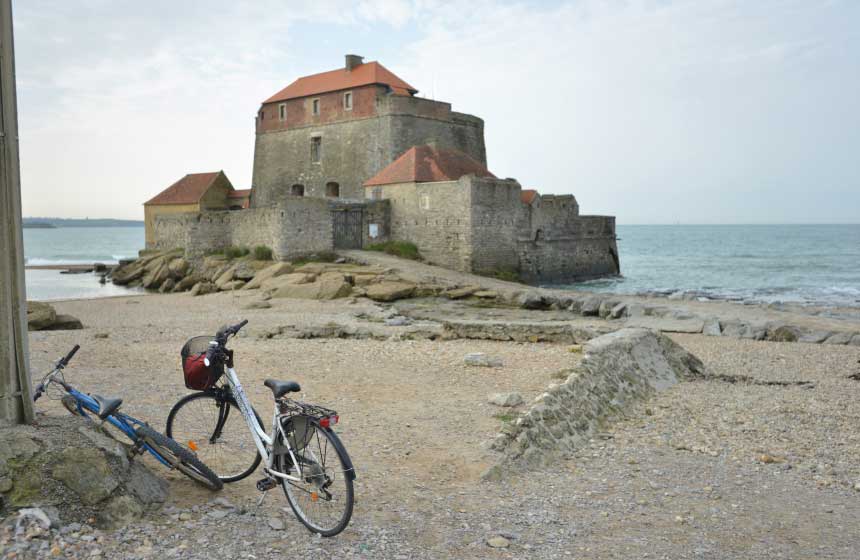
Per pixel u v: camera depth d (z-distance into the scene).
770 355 18.02
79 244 168.38
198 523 5.56
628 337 13.56
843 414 11.07
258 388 11.59
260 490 5.98
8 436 5.50
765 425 10.25
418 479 7.18
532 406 9.08
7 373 5.78
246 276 40.44
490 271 44.88
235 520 5.73
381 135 55.88
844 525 6.37
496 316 27.84
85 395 6.22
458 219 43.69
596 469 7.98
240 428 6.81
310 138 61.03
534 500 6.79
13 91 5.81
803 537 6.04
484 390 11.45
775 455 8.74
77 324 21.92
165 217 54.47
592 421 9.78
